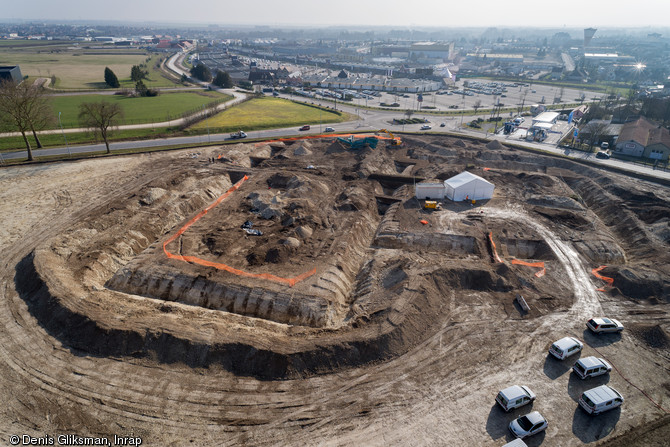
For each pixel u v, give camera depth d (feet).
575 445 81.56
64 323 104.53
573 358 102.68
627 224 170.19
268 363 95.45
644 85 613.52
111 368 94.02
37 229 153.89
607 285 131.85
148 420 82.58
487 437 82.07
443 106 464.65
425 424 84.28
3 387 88.28
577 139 310.24
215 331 102.78
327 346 99.45
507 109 442.50
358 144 268.82
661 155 260.01
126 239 146.92
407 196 195.62
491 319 115.44
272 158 257.14
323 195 194.18
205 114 366.43
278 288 121.29
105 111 244.01
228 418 83.97
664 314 118.93
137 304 115.85
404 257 142.72
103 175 211.00
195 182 204.33
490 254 149.48
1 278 125.39
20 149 252.83
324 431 82.12
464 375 96.63
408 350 103.19
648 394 93.50
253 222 166.61
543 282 132.98
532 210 181.16
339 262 138.00
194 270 127.85
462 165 238.48
